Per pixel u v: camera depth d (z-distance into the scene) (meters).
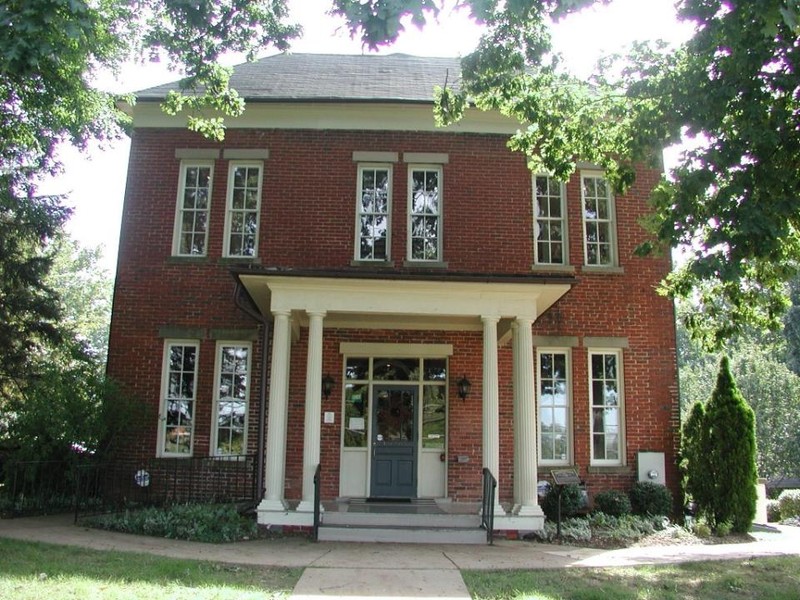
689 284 12.53
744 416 12.84
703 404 13.73
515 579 7.82
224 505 11.84
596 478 13.84
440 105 11.32
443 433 14.08
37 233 17.70
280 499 11.13
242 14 10.90
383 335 14.16
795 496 17.42
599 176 15.30
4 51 6.84
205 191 15.09
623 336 14.45
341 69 17.25
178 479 13.62
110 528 10.58
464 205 14.87
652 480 13.75
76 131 12.34
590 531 11.66
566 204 15.04
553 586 7.52
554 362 14.47
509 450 13.92
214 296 14.38
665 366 14.45
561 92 11.16
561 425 14.23
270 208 14.76
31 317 17.73
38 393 13.38
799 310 33.22
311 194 14.82
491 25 10.23
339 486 13.64
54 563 7.68
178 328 14.23
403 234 14.68
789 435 25.92
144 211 14.79
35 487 12.85
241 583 7.21
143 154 15.05
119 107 15.13
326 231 14.67
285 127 15.09
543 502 13.04
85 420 12.73
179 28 10.84
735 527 12.44
